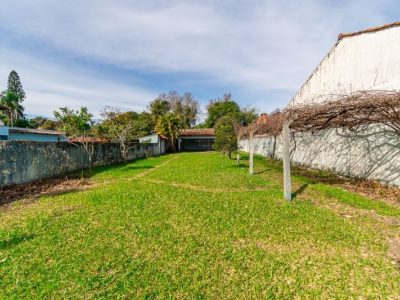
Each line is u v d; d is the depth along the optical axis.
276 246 4.17
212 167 14.98
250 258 3.76
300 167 14.81
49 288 3.08
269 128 10.72
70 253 3.96
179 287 3.09
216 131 19.45
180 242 4.32
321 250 4.01
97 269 3.49
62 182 10.87
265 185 9.24
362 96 6.79
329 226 4.96
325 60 11.85
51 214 5.93
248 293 2.99
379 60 9.10
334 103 7.02
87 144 16.45
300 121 9.00
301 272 3.40
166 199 7.20
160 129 38.31
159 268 3.51
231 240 4.38
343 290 3.02
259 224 5.09
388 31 8.79
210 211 6.01
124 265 3.60
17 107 37.62
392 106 6.61
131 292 3.00
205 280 3.23
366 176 9.50
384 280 3.21
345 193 7.67
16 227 5.09
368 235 4.52
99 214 5.86
